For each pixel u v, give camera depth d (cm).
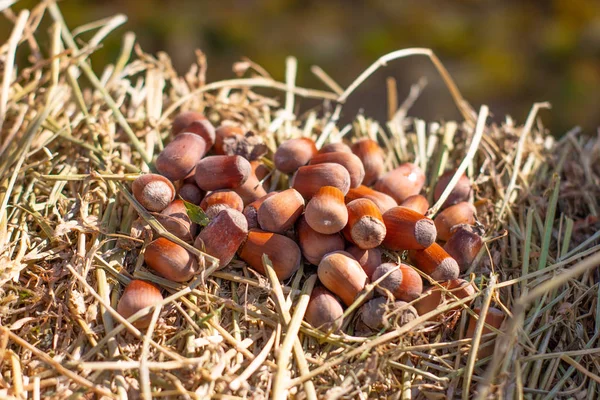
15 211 39
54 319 35
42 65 44
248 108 45
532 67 82
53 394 33
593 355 36
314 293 36
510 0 89
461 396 35
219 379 33
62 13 74
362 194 38
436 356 35
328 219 36
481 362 35
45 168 41
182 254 36
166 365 33
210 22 81
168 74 47
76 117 43
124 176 38
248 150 41
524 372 35
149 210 37
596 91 79
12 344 35
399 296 36
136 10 79
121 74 46
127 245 37
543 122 77
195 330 35
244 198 39
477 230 38
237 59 79
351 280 35
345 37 84
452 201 40
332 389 34
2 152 41
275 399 33
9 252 37
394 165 44
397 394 34
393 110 50
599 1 88
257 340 35
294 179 38
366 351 35
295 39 83
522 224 41
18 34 44
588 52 83
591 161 44
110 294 36
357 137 46
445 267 36
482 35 85
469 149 42
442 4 89
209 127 40
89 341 35
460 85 79
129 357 34
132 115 44
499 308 37
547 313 37
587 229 41
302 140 40
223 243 36
